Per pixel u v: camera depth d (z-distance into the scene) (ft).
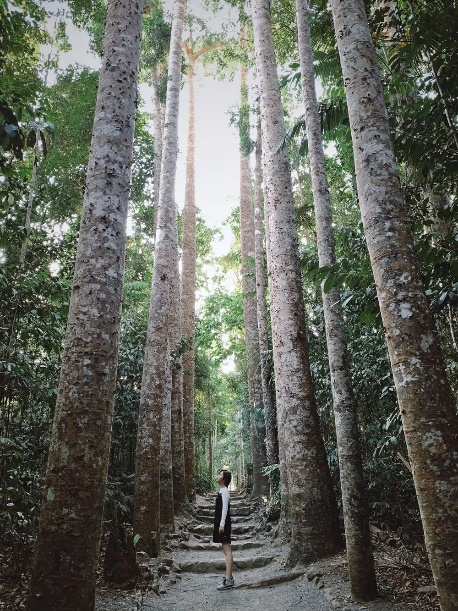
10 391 18.02
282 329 22.27
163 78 49.06
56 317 19.60
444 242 12.66
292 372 21.44
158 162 42.06
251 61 51.85
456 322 14.85
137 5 13.93
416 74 18.22
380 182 9.06
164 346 24.02
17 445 16.62
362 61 10.16
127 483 30.22
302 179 44.78
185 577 20.34
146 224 46.19
